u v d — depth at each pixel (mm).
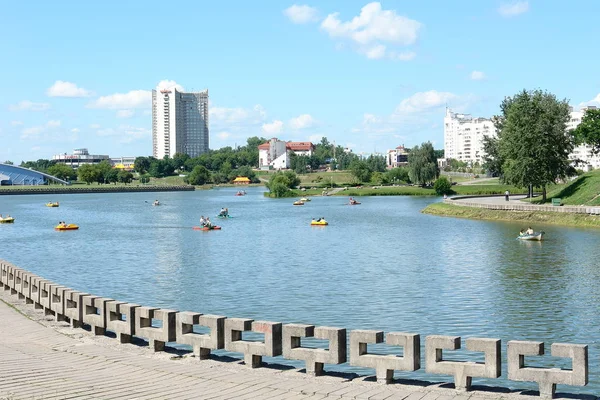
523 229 116688
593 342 41875
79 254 94938
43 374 25828
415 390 23312
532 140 140625
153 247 102312
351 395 22672
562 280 64125
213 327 27859
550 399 21922
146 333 30328
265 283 65250
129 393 23141
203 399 22406
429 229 122688
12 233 132250
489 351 22703
